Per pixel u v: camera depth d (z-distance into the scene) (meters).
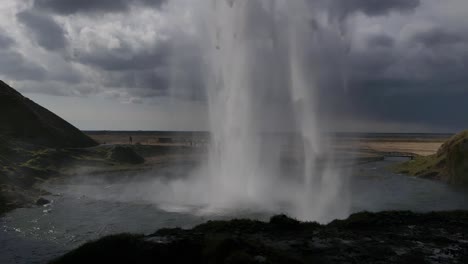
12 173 49.97
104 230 28.52
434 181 58.34
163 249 16.91
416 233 19.97
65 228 29.28
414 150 123.06
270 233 20.19
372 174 64.50
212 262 16.00
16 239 26.55
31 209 36.28
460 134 65.62
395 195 44.31
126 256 16.80
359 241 18.70
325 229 20.98
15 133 75.00
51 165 63.03
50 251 23.94
